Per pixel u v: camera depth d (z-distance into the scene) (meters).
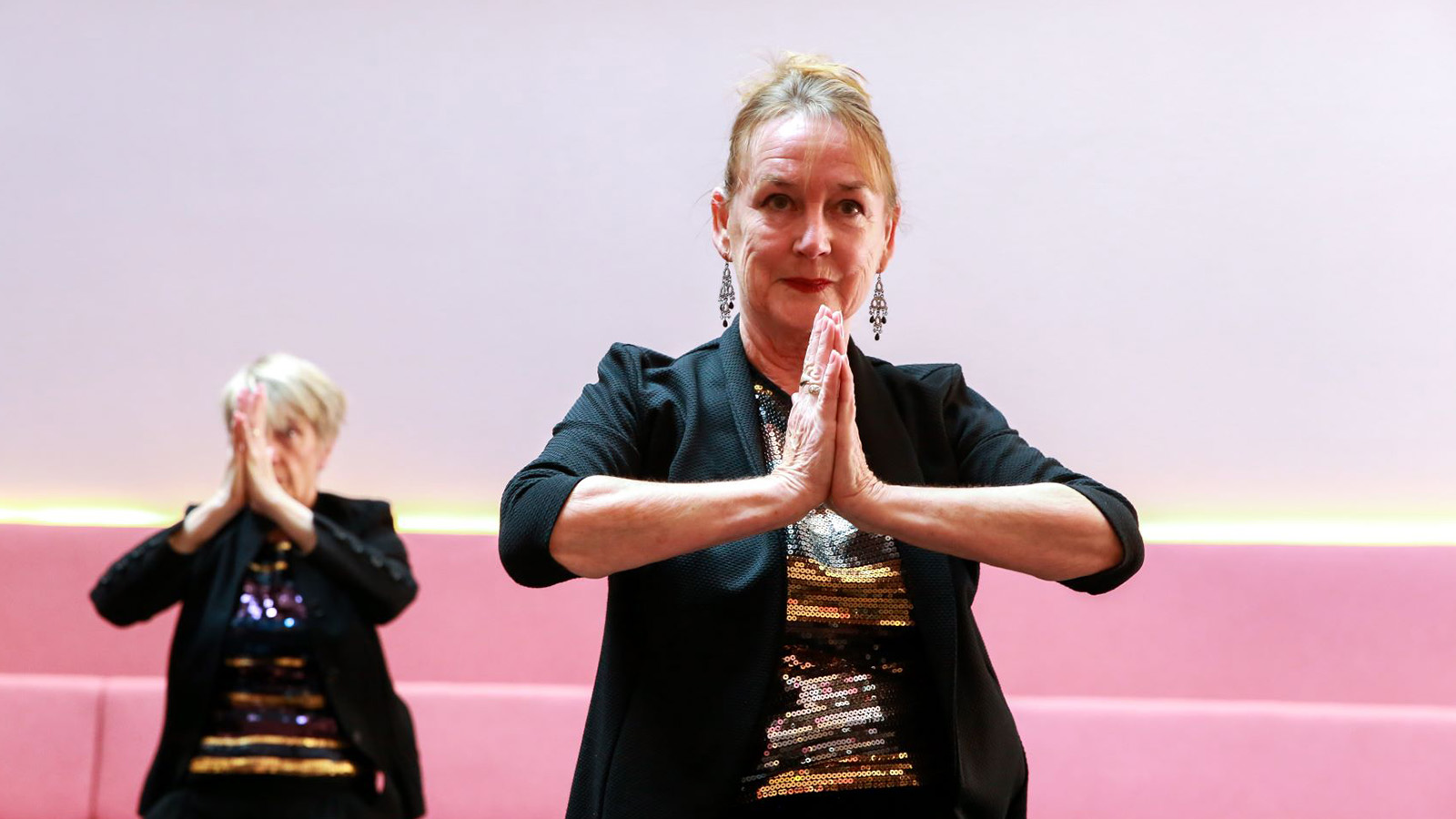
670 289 4.16
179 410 4.12
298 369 2.94
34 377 4.14
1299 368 3.93
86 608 3.80
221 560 2.64
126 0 4.29
